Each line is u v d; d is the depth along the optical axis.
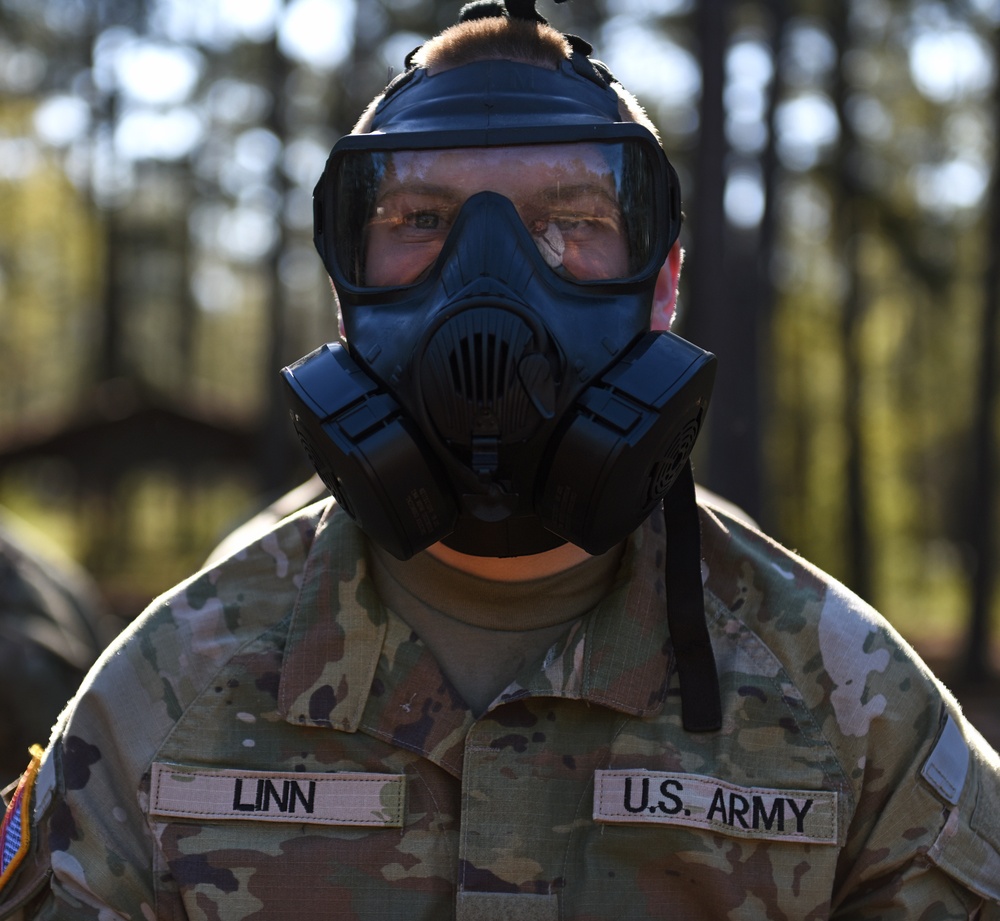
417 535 1.48
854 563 20.84
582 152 1.54
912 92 18.16
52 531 25.20
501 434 1.41
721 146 11.27
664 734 1.54
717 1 11.20
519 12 1.69
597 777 1.52
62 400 34.22
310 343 26.42
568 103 1.57
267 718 1.56
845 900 1.58
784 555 1.66
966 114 18.34
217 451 21.55
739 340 13.61
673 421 1.47
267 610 1.62
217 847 1.51
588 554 1.58
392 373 1.47
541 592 1.58
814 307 22.09
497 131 1.53
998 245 16.42
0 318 33.53
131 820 1.53
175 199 26.53
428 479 1.46
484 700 1.57
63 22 24.09
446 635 1.59
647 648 1.56
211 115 22.20
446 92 1.58
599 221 1.54
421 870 1.51
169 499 29.16
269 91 19.61
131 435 21.31
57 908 1.48
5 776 3.30
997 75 16.91
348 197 1.57
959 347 23.22
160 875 1.51
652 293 1.54
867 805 1.55
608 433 1.44
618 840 1.50
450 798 1.53
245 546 1.67
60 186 27.47
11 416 35.41
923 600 25.97
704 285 11.47
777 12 15.22
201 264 29.61
